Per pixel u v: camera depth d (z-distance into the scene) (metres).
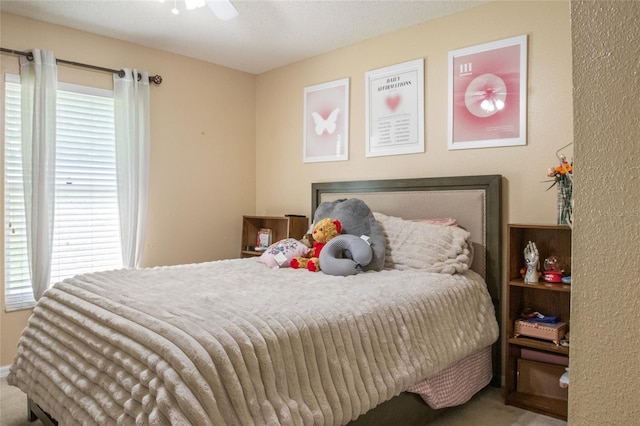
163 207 3.89
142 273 2.59
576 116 0.58
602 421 0.57
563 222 2.48
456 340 2.29
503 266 2.93
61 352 1.86
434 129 3.27
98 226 3.53
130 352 1.50
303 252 3.13
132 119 3.57
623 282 0.55
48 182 3.16
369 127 3.64
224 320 1.61
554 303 2.73
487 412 2.53
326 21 3.28
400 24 3.34
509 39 2.89
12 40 3.08
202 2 2.39
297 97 4.19
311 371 1.62
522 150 2.86
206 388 1.32
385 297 2.11
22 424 2.33
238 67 4.36
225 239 4.34
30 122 3.12
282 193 4.35
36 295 3.12
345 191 3.73
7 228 3.10
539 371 2.67
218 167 4.28
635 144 0.54
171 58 3.92
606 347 0.56
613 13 0.55
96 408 1.50
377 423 1.93
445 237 2.82
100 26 3.34
